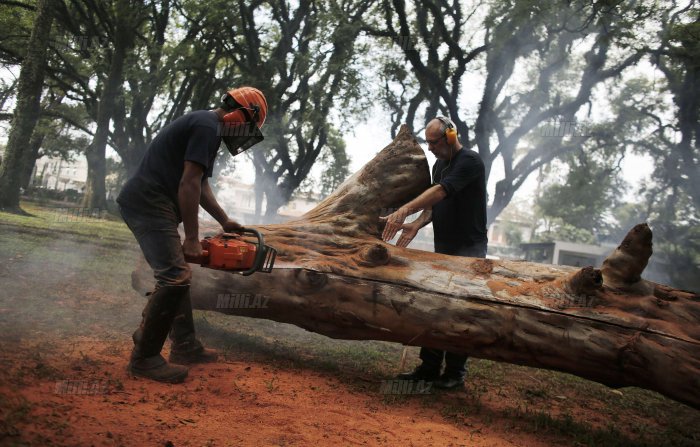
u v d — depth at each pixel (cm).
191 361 380
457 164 422
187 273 329
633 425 400
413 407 354
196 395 308
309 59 2133
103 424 238
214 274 441
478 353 381
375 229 462
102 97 2220
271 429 265
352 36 2056
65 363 329
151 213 331
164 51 2144
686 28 1647
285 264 419
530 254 3509
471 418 348
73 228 1345
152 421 252
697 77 1836
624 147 2256
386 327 396
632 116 2153
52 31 2405
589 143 2341
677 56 1758
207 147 323
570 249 3145
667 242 2409
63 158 3947
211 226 508
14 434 209
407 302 388
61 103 3188
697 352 327
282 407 304
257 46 2233
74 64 2684
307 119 2283
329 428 279
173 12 2375
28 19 2359
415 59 1952
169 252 328
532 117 2089
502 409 386
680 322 343
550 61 2028
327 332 424
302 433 265
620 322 343
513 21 1752
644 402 486
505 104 2192
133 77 2166
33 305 480
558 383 509
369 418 309
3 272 619
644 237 354
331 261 415
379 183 465
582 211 3384
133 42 2191
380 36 2147
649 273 2475
